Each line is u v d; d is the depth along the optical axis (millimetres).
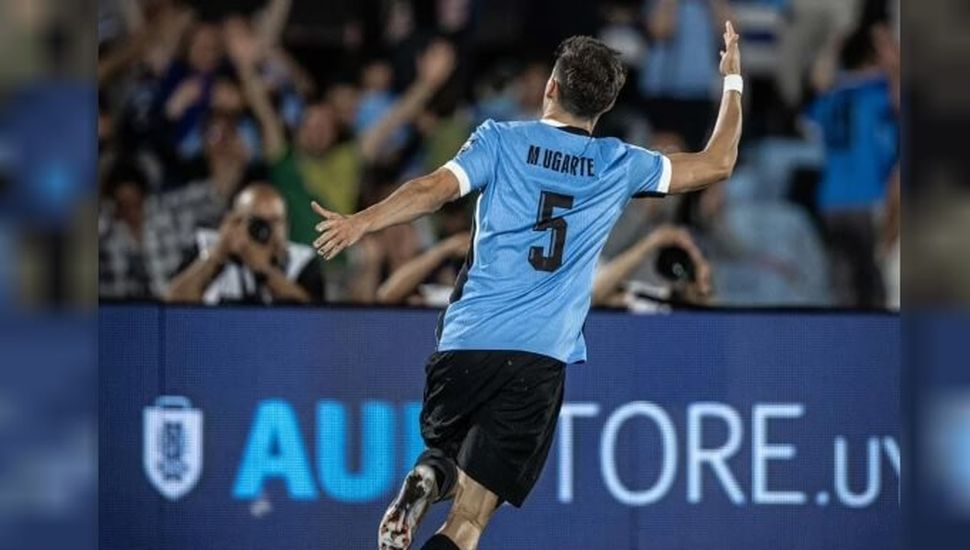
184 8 25516
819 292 25859
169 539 23500
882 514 24656
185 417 23609
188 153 25094
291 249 24984
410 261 25031
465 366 16219
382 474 23969
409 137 25781
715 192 25766
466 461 16234
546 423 16453
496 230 16203
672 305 25469
